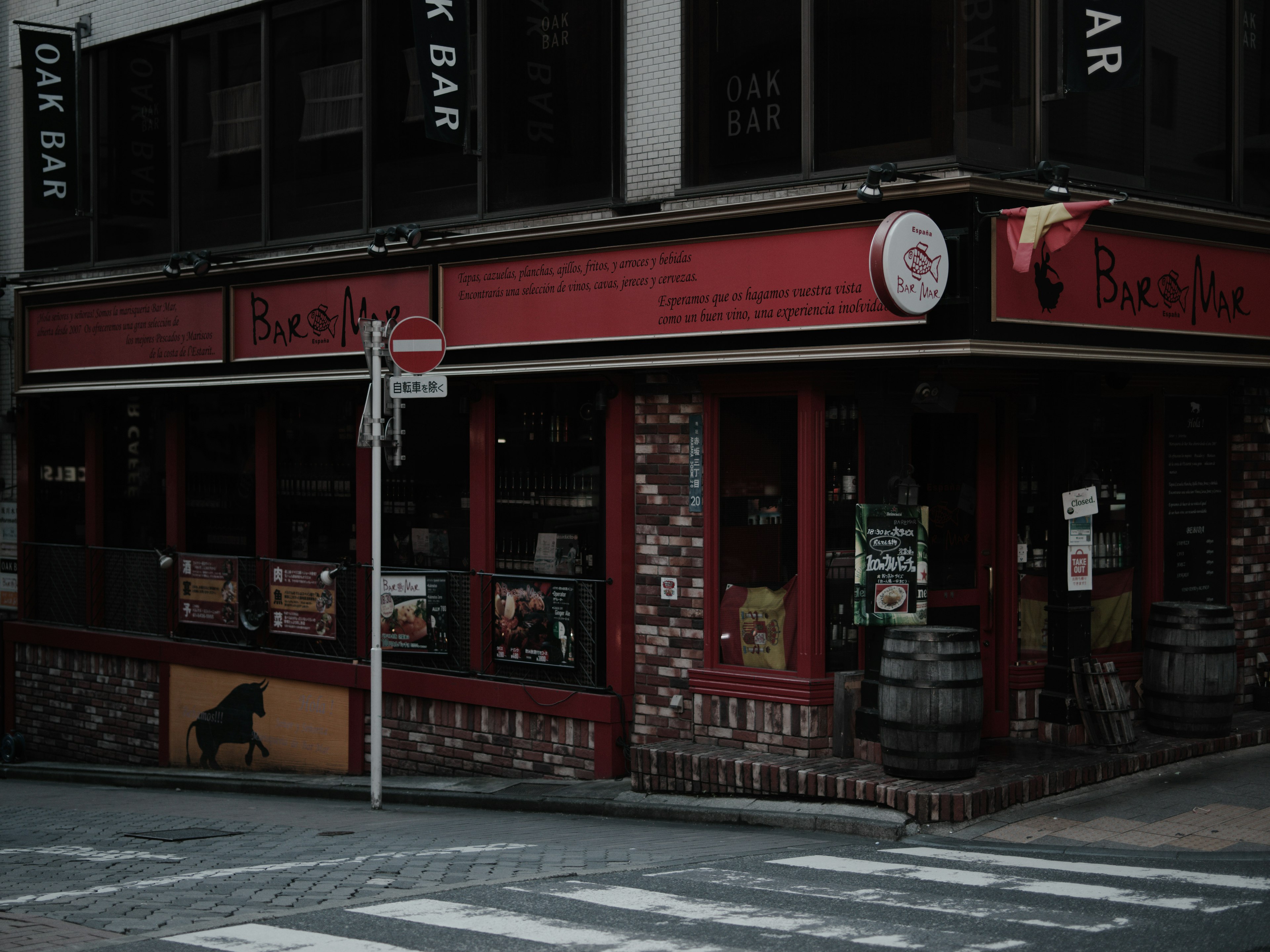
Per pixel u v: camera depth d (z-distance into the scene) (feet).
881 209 31.32
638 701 37.78
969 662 31.01
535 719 39.75
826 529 34.32
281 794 44.65
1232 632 35.96
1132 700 38.17
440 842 30.68
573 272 37.32
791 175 34.14
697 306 34.68
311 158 45.60
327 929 20.51
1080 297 32.55
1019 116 32.60
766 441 35.42
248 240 47.67
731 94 35.35
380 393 37.04
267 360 45.57
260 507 47.78
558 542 39.68
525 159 39.58
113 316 51.37
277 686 47.14
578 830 32.40
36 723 56.80
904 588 32.89
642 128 37.09
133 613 52.80
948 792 29.68
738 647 35.81
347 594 45.09
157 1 50.21
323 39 45.16
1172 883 23.56
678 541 36.83
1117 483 38.47
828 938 19.61
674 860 26.58
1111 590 38.32
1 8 57.31
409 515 43.73
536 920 20.93
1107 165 34.86
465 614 41.68
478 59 40.29
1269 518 40.96
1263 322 37.86
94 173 53.06
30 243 56.18
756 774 32.76
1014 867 25.25
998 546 36.19
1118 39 32.17
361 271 42.86
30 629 56.29
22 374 55.52
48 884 25.93
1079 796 31.71
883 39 32.60
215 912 22.22
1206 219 35.78
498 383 40.93
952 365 32.68
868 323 31.48
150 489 53.01
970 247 30.17
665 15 36.60
